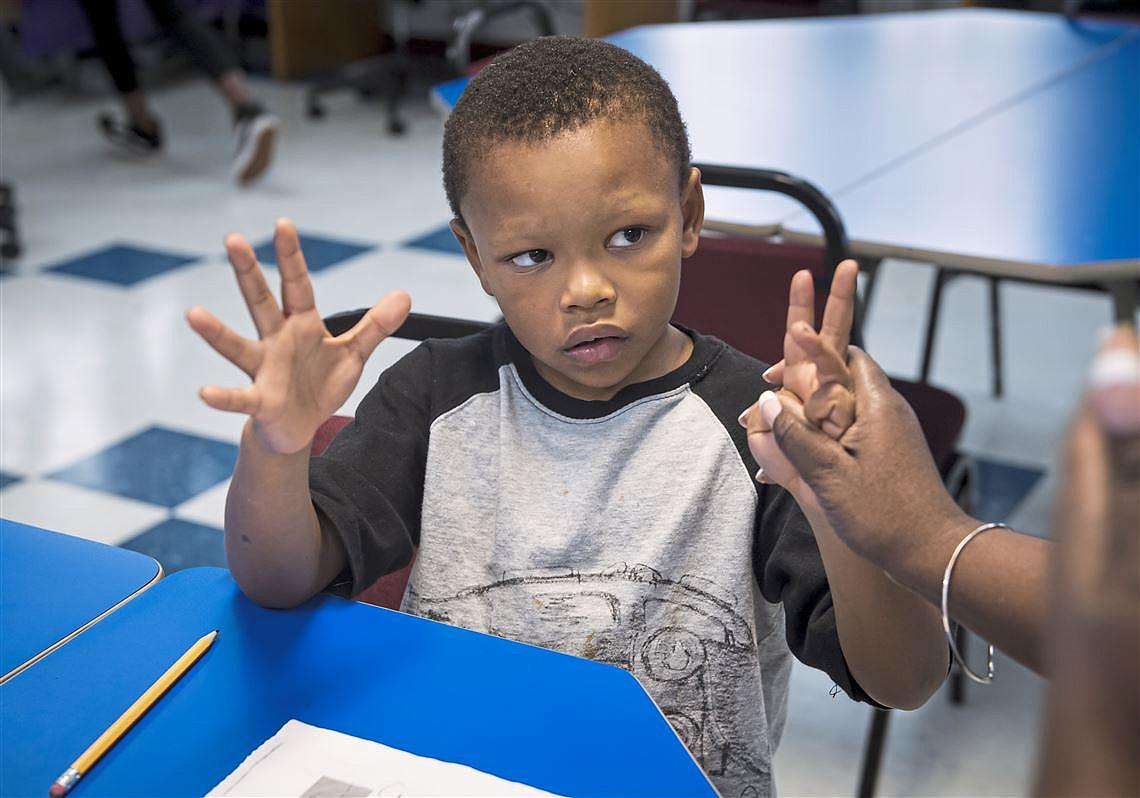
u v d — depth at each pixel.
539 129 0.80
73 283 3.28
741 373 0.93
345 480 0.88
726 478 0.90
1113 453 0.28
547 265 0.83
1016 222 1.58
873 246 1.53
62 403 2.64
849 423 0.64
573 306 0.82
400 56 4.98
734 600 0.89
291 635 0.77
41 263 3.42
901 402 0.64
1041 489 2.35
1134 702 0.26
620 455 0.91
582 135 0.80
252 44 6.05
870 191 1.71
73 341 2.94
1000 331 2.66
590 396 0.92
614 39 2.68
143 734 0.69
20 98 5.16
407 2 4.91
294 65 5.50
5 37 5.05
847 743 1.73
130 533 2.18
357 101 5.25
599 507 0.91
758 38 2.70
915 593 0.67
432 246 3.58
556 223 0.81
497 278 0.85
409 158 4.48
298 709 0.70
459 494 0.94
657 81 0.86
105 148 4.54
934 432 1.62
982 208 1.63
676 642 0.89
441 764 0.65
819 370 0.64
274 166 4.35
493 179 0.82
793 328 0.63
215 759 0.67
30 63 5.30
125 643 0.76
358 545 0.85
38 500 2.27
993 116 2.08
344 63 5.71
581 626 0.90
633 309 0.83
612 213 0.81
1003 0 4.37
